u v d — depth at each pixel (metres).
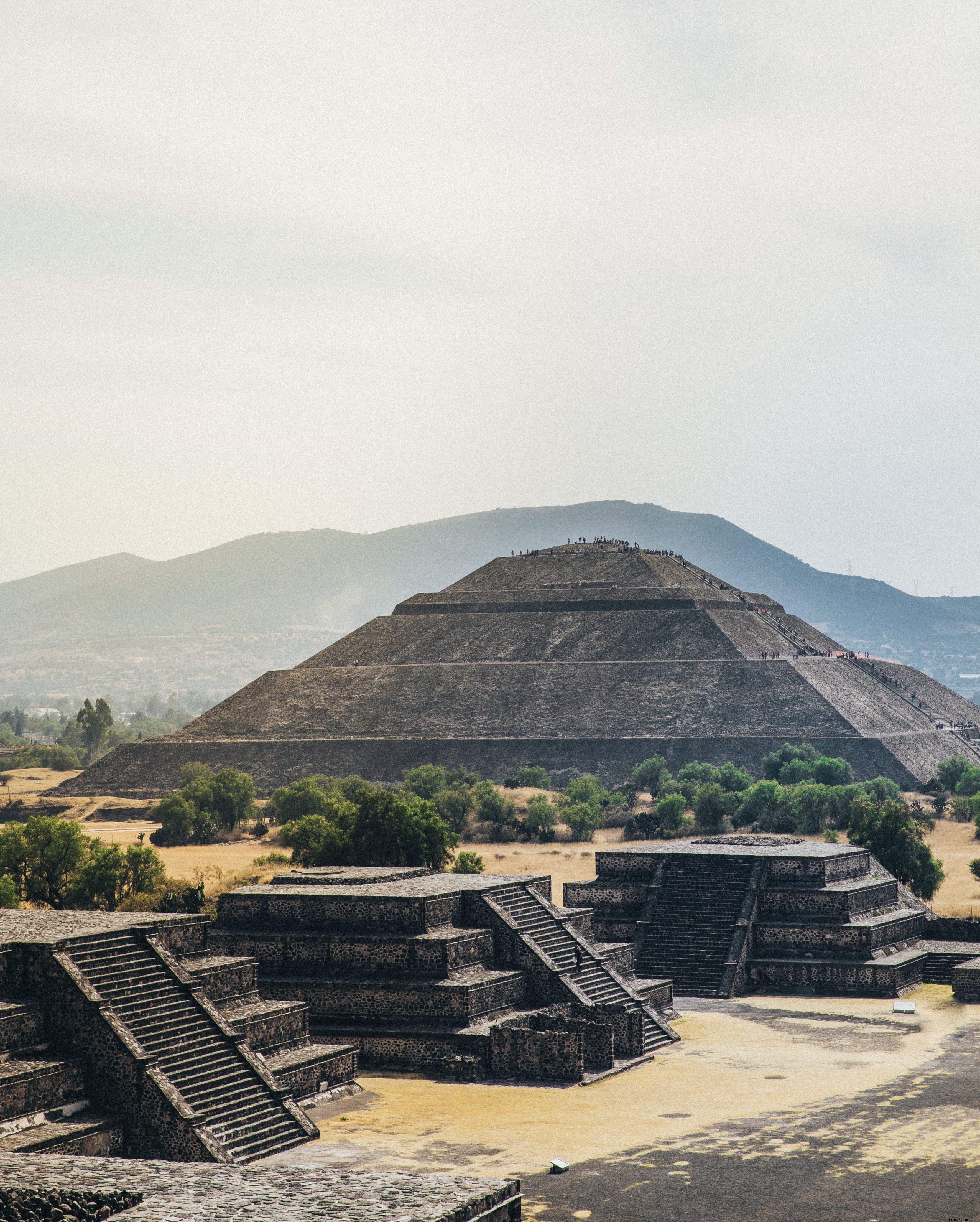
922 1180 68.81
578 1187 68.25
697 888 132.25
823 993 122.44
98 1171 57.16
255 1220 50.59
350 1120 81.00
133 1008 79.06
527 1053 91.94
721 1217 63.84
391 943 98.25
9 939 79.19
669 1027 105.00
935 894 170.88
